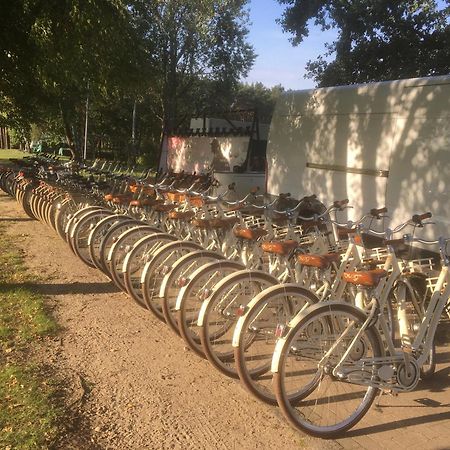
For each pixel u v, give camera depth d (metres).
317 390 3.57
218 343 4.00
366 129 6.84
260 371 3.81
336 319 3.25
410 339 3.48
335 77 13.02
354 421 3.29
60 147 26.53
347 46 12.72
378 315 3.27
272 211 5.01
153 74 10.85
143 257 5.20
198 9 21.75
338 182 7.34
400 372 3.32
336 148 7.39
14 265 7.09
